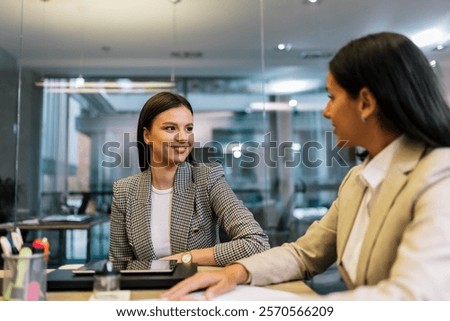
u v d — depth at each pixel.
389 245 0.60
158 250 1.10
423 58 0.60
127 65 4.20
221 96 4.49
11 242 0.69
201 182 1.12
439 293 0.50
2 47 3.61
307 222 4.27
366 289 0.57
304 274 0.86
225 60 4.22
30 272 0.63
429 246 0.51
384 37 0.60
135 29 3.54
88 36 3.61
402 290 0.51
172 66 4.26
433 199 0.55
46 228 3.34
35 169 3.85
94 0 3.02
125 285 0.76
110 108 4.15
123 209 1.15
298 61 4.18
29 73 3.83
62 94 4.02
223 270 0.79
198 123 4.48
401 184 0.61
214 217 1.15
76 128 4.06
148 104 1.12
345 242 0.72
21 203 3.73
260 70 4.39
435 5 3.12
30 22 3.34
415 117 0.59
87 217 3.67
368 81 0.60
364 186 0.71
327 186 4.26
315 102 4.35
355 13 3.27
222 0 3.07
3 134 3.67
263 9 3.21
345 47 0.64
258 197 4.38
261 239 1.01
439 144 0.60
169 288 0.77
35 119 3.86
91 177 4.04
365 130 0.65
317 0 3.09
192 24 3.46
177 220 1.10
